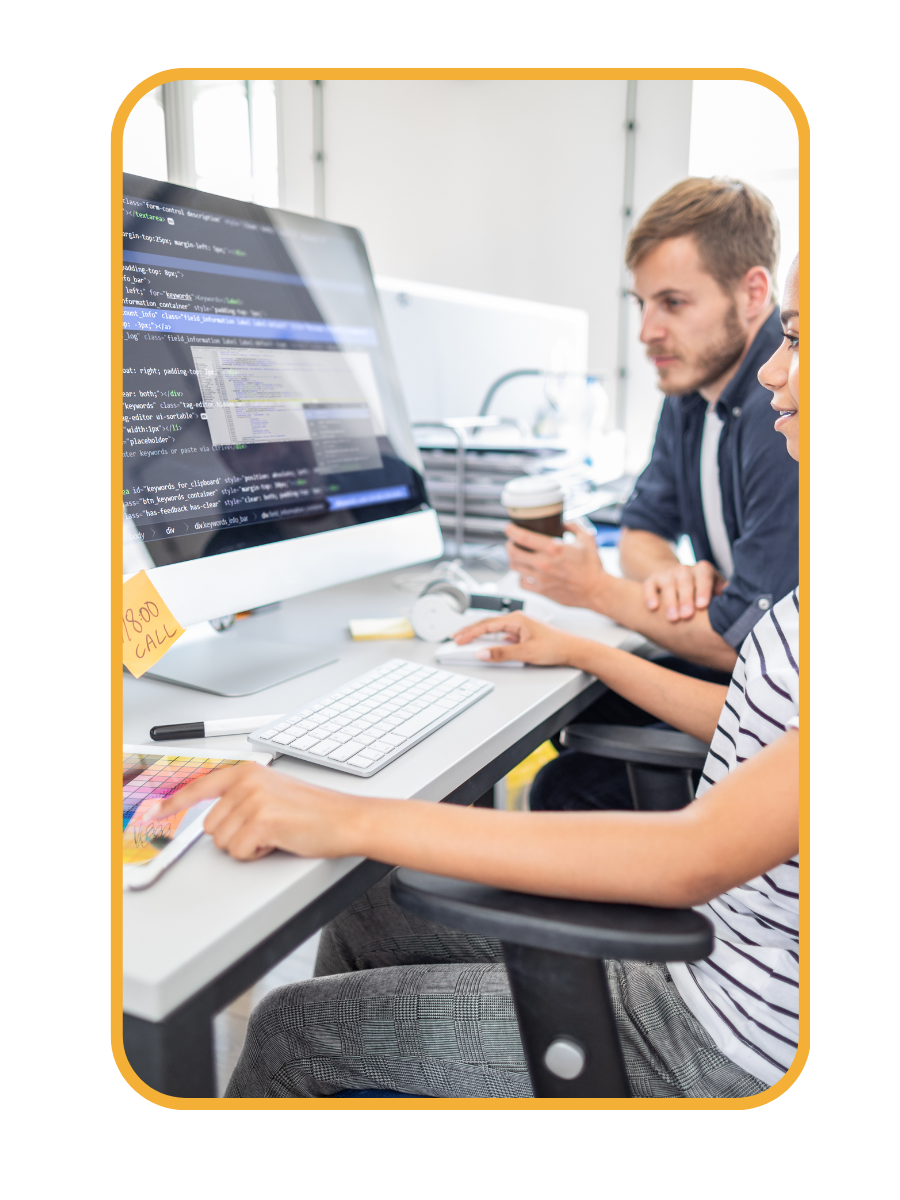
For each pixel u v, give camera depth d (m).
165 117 4.03
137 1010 0.53
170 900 0.60
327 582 1.16
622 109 3.79
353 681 0.97
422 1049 0.78
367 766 0.79
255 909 0.60
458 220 4.23
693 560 2.02
